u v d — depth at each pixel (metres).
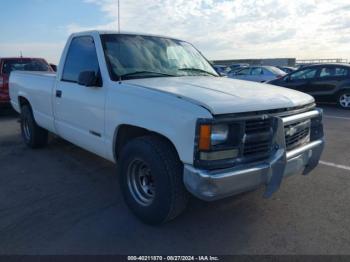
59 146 6.34
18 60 10.51
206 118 2.73
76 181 4.61
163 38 4.64
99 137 3.95
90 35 4.23
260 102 3.05
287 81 12.97
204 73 4.50
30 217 3.58
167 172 3.04
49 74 5.70
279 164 3.05
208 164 2.76
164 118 3.00
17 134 7.55
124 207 3.80
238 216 3.60
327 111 11.21
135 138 3.40
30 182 4.57
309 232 3.28
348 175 4.79
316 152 3.73
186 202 3.17
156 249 3.01
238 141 2.88
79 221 3.48
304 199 4.00
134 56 4.07
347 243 3.09
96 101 3.87
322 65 12.23
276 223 3.45
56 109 4.88
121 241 3.12
